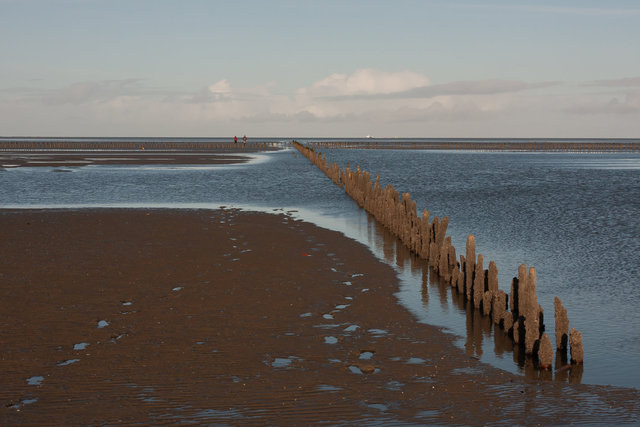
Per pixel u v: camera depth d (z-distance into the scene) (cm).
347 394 945
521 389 987
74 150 11725
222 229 2445
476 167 7381
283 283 1619
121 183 4591
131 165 6769
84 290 1519
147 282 1603
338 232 2462
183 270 1741
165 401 909
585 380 1042
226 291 1530
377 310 1413
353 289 1591
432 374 1038
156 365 1049
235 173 5634
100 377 995
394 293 1564
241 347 1145
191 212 2958
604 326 1352
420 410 895
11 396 921
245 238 2255
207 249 2039
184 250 2019
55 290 1514
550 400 943
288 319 1321
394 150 14825
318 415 871
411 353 1142
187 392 941
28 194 3819
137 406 891
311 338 1205
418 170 6800
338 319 1334
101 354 1098
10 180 4756
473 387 988
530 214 3136
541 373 1071
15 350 1112
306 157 8712
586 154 12144
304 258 1933
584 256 2086
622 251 2164
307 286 1595
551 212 3206
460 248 2228
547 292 1638
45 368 1030
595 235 2495
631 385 1020
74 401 905
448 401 930
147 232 2353
